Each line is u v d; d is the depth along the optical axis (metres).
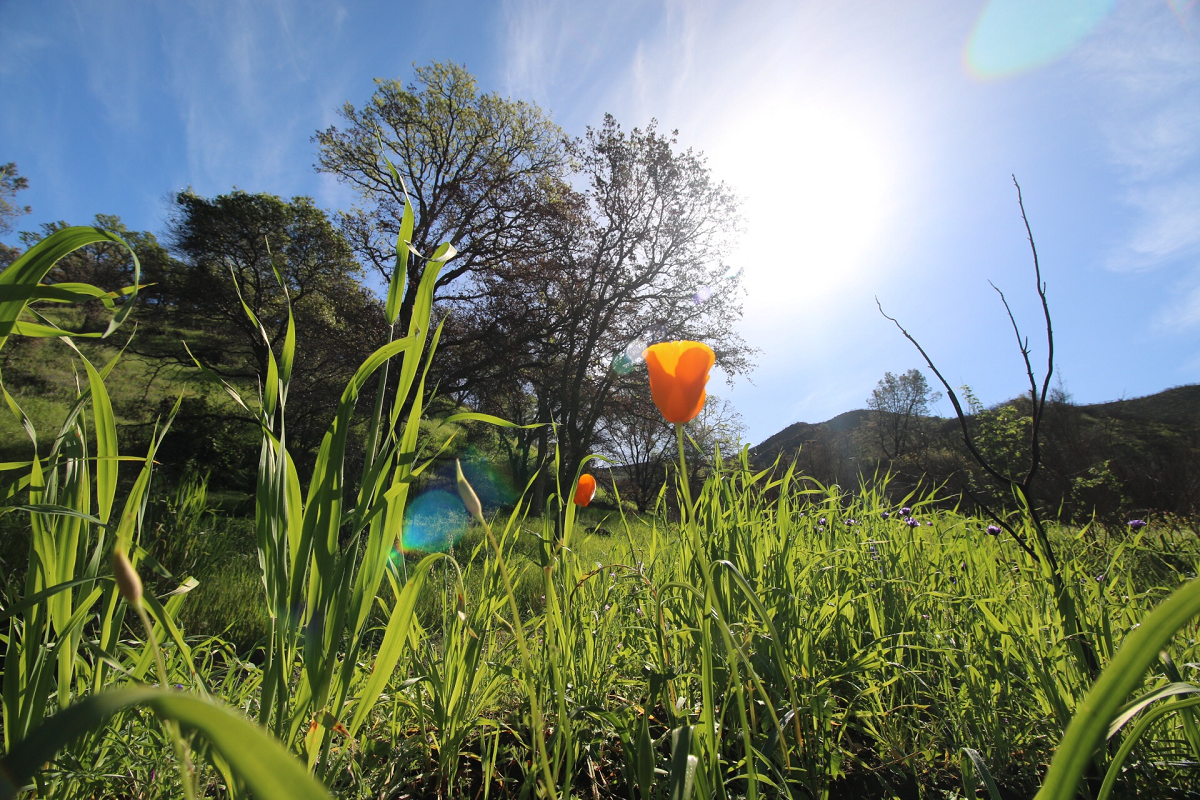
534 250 19.20
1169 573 2.28
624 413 21.31
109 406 1.03
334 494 0.99
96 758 1.09
